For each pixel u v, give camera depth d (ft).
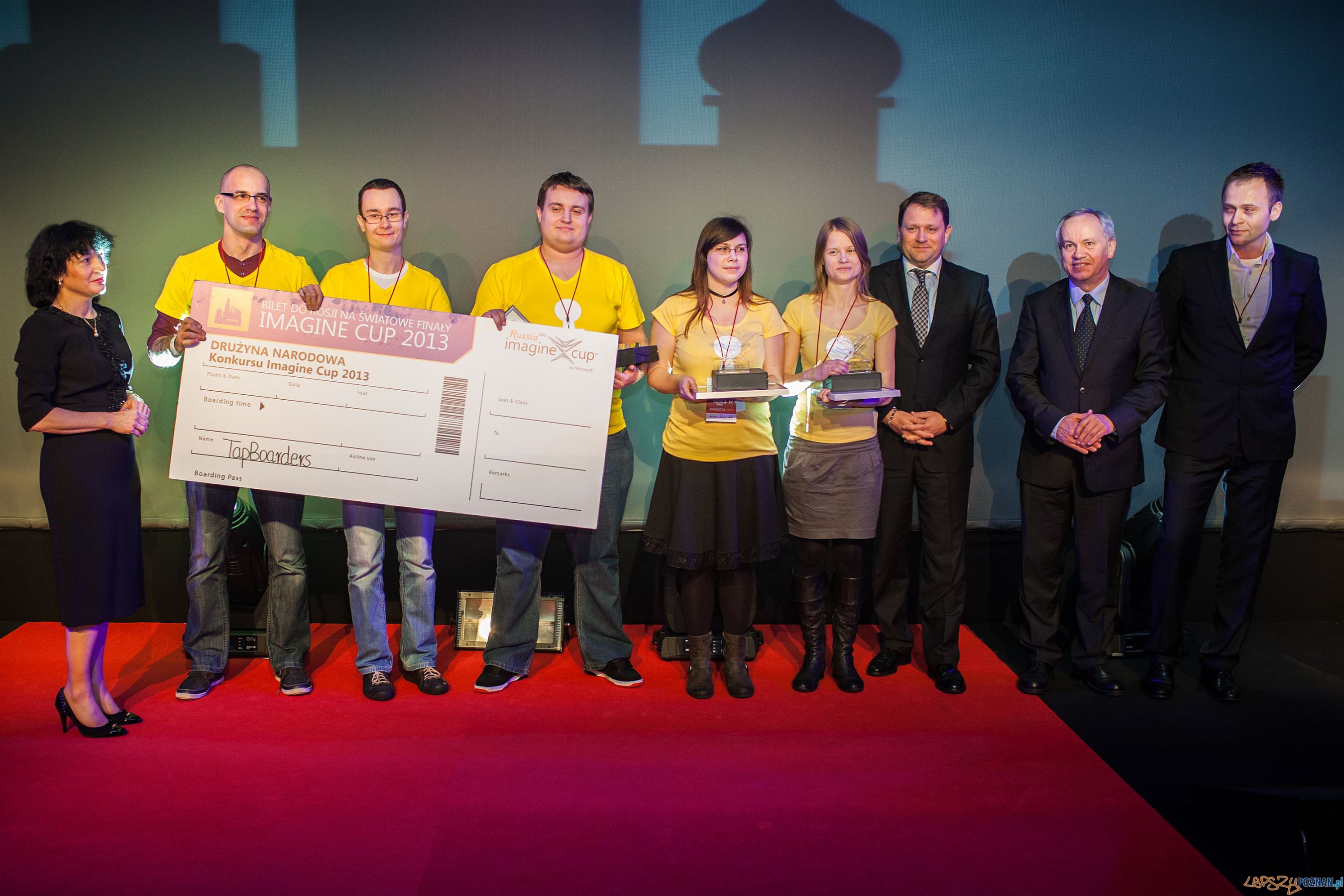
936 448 11.50
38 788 8.74
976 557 13.67
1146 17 13.01
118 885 7.29
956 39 12.96
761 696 11.21
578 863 7.72
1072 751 9.89
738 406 10.77
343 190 12.89
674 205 13.08
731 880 7.53
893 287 11.53
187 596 13.32
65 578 9.52
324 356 10.85
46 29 12.51
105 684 10.07
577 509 11.06
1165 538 11.62
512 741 9.92
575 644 12.94
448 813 8.45
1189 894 7.47
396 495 10.97
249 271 11.21
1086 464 11.25
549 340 10.94
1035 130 13.14
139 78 12.61
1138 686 11.68
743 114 12.97
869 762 9.58
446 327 10.89
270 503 11.10
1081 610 11.70
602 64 12.84
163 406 13.09
